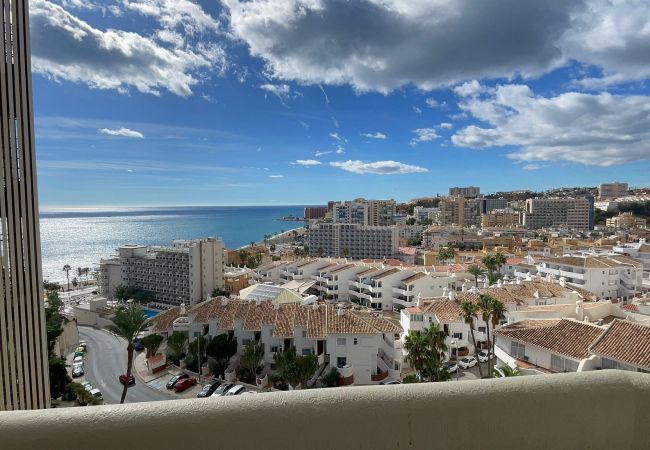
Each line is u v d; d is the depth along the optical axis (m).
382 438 2.68
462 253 118.81
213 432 2.54
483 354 51.09
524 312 40.62
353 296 91.06
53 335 51.59
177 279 100.56
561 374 3.06
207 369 49.75
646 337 26.95
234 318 52.31
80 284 135.88
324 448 2.63
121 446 2.48
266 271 108.00
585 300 55.25
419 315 53.16
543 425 2.86
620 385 3.01
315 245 164.88
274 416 2.61
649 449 2.98
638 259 92.75
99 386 48.03
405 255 146.00
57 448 2.45
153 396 45.09
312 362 39.91
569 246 118.00
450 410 2.78
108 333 71.94
